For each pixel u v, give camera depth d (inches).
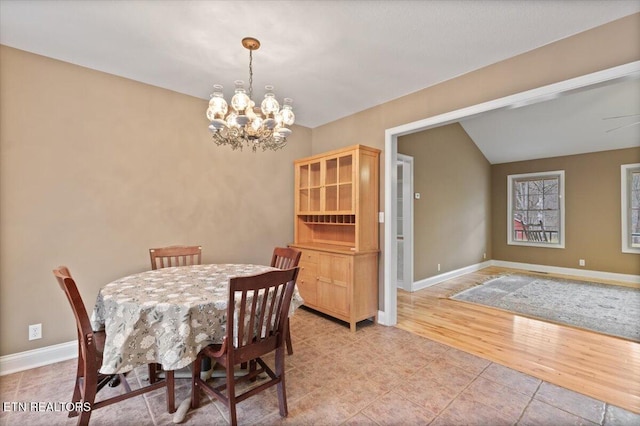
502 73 95.7
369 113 138.6
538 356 100.0
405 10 72.5
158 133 116.3
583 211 232.8
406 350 104.3
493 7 71.3
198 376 72.8
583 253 232.4
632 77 74.9
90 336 59.6
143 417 69.5
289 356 99.8
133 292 70.4
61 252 97.2
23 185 91.1
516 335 117.1
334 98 128.0
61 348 96.7
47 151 94.7
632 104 171.5
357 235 124.6
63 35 83.7
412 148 184.4
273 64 99.4
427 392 79.6
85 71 101.1
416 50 90.4
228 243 135.8
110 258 106.0
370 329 124.1
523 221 264.2
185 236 123.0
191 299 66.2
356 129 144.9
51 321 95.4
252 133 86.4
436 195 205.9
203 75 107.7
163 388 81.7
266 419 68.8
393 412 71.5
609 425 67.3
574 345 108.3
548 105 185.3
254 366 83.9
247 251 142.3
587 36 79.4
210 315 65.4
